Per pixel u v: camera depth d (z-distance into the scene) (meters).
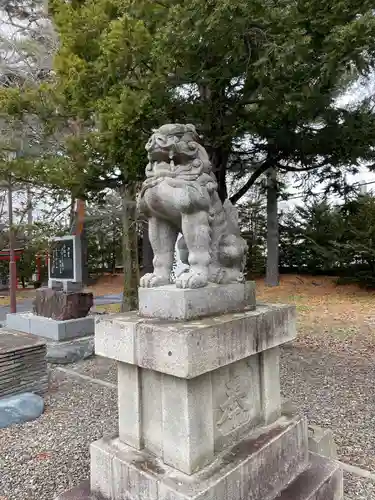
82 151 4.82
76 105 4.41
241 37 3.21
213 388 2.01
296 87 3.59
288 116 4.38
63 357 5.59
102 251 18.31
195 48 3.29
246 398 2.22
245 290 2.34
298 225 14.68
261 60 3.13
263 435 2.19
